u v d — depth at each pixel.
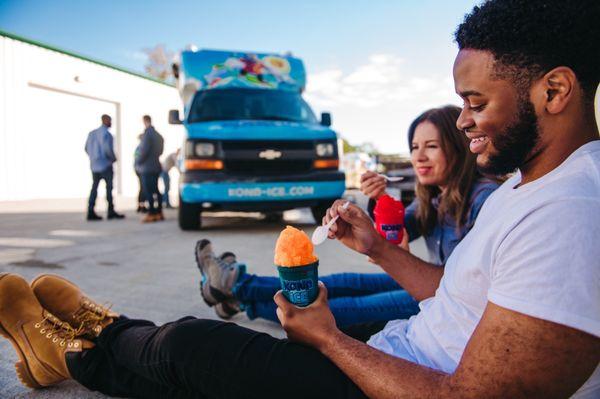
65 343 1.45
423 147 1.78
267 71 7.05
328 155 5.95
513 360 0.72
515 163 0.87
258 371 1.02
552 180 0.81
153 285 3.23
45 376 1.54
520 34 0.77
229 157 5.58
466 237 1.10
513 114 0.82
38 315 1.53
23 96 14.03
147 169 7.51
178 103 21.03
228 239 5.46
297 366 1.01
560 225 0.72
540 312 0.70
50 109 15.03
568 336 0.68
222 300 2.21
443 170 1.75
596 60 0.77
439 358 1.01
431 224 1.90
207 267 2.23
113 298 2.88
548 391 0.71
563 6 0.75
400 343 1.13
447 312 1.01
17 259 4.17
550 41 0.76
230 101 6.62
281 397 1.01
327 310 1.03
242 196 5.59
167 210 10.77
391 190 8.86
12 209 10.45
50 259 4.18
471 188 1.71
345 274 2.03
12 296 1.52
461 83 0.86
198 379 1.09
